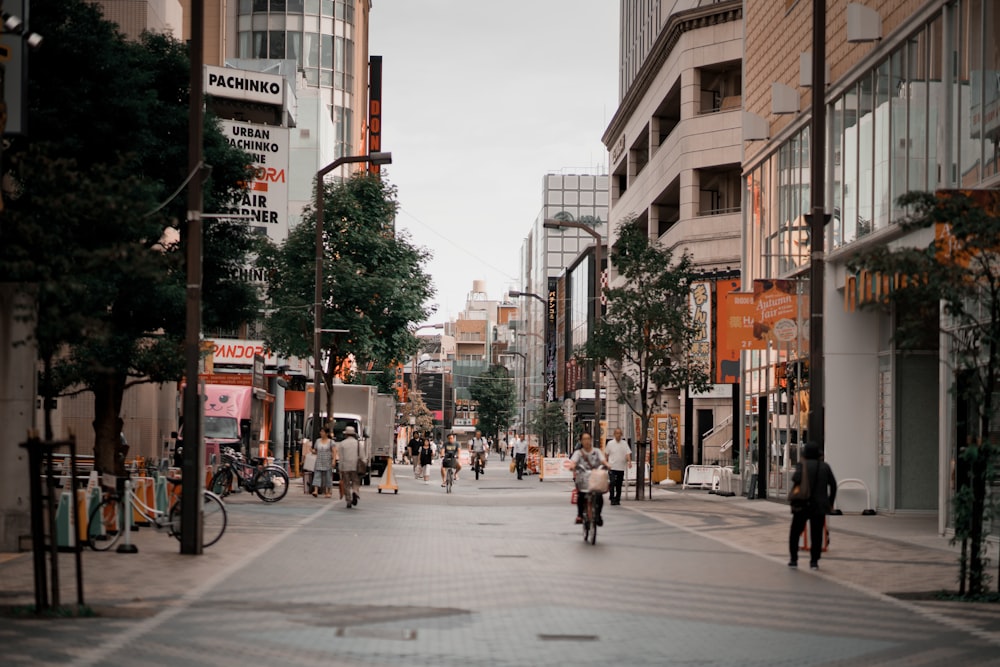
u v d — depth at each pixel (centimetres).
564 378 11738
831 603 1532
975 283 1594
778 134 4012
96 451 2981
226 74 5931
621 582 1728
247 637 1198
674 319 4238
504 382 15288
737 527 2869
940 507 2591
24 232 1430
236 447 4525
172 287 2911
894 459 3356
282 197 5656
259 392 5519
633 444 7169
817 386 2220
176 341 3012
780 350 3966
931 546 2377
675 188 6781
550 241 15875
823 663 1112
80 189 1441
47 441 1320
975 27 2552
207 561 1909
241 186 3256
